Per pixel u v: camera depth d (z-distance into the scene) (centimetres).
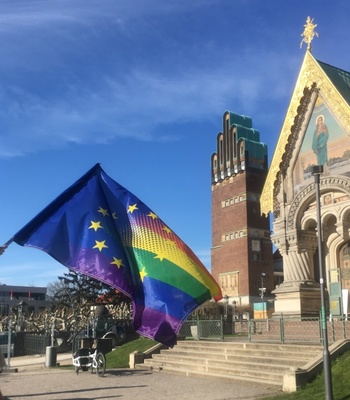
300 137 2845
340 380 1443
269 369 1769
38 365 2603
